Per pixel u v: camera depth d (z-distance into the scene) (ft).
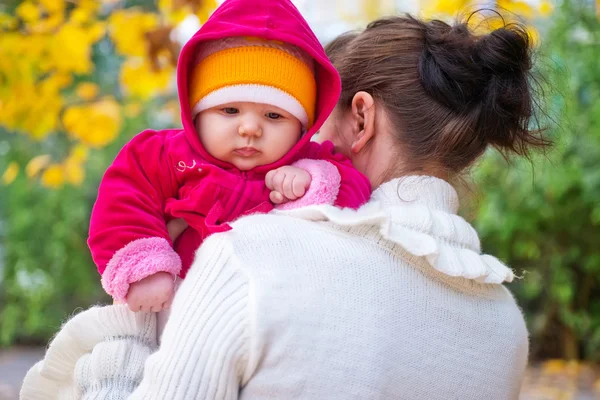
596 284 35.50
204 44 8.51
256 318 6.77
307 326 6.88
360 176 8.51
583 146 30.30
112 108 20.45
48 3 18.40
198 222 8.46
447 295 7.70
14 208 41.39
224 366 6.75
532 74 9.34
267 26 8.33
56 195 41.06
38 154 36.68
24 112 19.35
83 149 23.04
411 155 8.46
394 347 7.17
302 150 8.92
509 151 9.34
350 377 6.92
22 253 41.86
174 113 27.81
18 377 33.96
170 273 8.14
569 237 34.01
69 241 42.01
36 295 42.39
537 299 36.99
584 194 31.30
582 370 33.99
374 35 8.95
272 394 6.80
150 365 7.09
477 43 8.60
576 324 35.17
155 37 18.38
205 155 8.58
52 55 18.66
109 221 8.33
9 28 19.07
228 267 7.07
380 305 7.19
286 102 8.41
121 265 7.97
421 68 8.47
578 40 28.19
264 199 8.50
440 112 8.38
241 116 8.43
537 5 17.83
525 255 34.78
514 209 32.27
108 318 8.30
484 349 7.82
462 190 9.78
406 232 7.55
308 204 8.08
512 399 8.33
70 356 8.55
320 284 7.07
